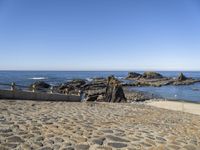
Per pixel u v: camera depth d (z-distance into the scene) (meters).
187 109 29.47
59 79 107.50
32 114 12.77
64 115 13.32
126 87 75.69
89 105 21.22
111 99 36.81
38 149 6.89
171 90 67.44
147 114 17.73
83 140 8.19
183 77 97.81
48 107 16.61
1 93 19.44
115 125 11.41
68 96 25.72
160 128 11.88
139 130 10.71
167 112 21.16
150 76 108.31
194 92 62.12
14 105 16.06
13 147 6.89
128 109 20.45
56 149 7.01
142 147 7.95
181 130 11.91
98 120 12.52
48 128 9.56
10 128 9.09
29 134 8.42
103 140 8.39
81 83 67.81
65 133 8.95
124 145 8.00
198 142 9.53
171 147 8.34
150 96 51.56
